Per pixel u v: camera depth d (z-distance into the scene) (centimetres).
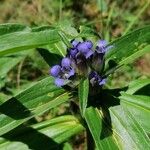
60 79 23
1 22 49
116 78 41
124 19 45
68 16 46
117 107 25
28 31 23
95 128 23
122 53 25
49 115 36
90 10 47
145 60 44
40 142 28
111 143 24
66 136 28
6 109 24
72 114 28
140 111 25
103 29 43
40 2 47
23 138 28
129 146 24
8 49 22
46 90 24
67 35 23
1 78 33
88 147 28
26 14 47
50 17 46
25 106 24
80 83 22
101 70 24
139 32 25
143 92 28
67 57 23
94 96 25
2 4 50
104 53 23
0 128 23
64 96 24
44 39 23
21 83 40
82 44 22
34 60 39
